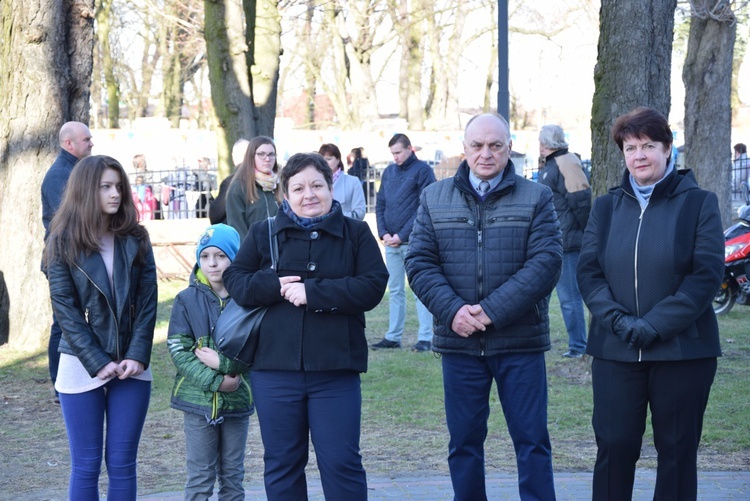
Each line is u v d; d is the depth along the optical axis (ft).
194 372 14.06
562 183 27.73
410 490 17.08
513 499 16.43
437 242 14.61
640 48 23.79
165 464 19.47
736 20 51.03
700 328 12.97
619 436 13.29
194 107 142.20
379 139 73.26
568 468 18.39
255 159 22.08
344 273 13.12
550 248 14.07
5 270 31.27
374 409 23.44
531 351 14.20
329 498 13.09
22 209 30.91
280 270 13.12
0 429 22.44
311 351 12.84
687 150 53.31
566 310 28.37
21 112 30.81
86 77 31.96
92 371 13.44
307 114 133.90
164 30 114.21
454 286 14.38
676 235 12.91
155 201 52.06
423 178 29.78
